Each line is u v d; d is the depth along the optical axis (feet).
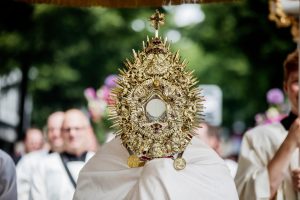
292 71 26.13
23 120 70.59
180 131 19.33
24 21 71.61
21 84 73.36
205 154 19.58
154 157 19.27
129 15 80.28
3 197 23.94
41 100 78.69
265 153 25.72
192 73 19.52
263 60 75.92
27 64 74.54
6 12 70.33
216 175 19.25
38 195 30.40
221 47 78.84
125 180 19.30
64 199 30.35
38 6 75.51
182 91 19.36
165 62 19.36
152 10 80.69
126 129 19.33
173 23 83.15
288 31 73.46
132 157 19.36
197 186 18.94
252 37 75.36
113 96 19.38
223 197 19.08
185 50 80.18
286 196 25.21
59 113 33.81
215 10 79.61
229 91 78.59
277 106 49.03
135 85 19.33
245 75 77.25
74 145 30.63
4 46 73.82
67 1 21.98
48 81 78.13
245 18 75.41
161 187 18.63
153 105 19.27
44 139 43.27
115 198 19.22
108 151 19.81
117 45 79.66
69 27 77.66
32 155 33.37
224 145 72.95
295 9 27.76
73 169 30.53
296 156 25.45
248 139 26.07
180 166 18.98
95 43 79.10
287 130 26.02
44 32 76.28
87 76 79.20
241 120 79.46
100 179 19.44
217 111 78.74
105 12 79.15
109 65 79.41
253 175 25.12
